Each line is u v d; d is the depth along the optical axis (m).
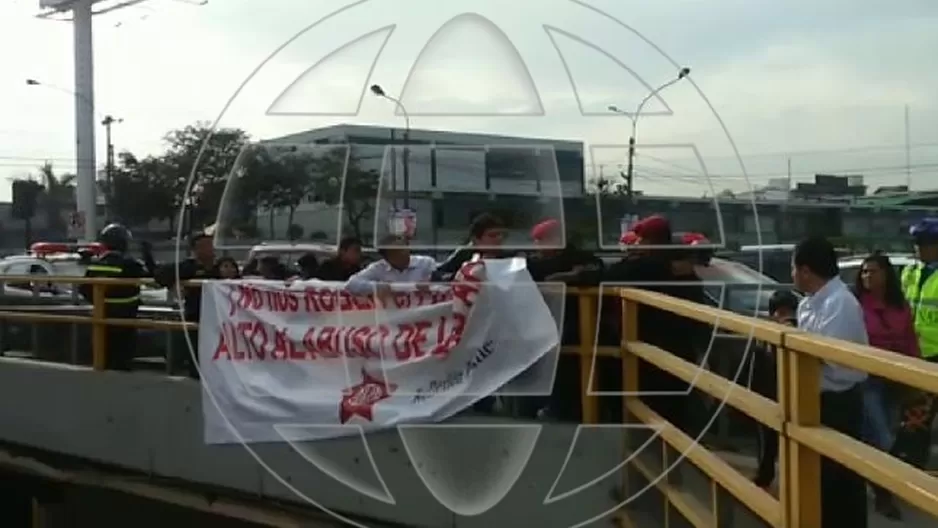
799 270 4.93
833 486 4.13
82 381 8.20
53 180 52.62
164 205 27.16
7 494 9.37
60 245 27.75
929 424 5.98
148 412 7.61
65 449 8.34
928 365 2.66
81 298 10.73
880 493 4.94
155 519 7.84
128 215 29.30
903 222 20.98
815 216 20.34
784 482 3.68
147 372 7.96
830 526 4.17
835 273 4.88
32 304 11.33
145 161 28.20
